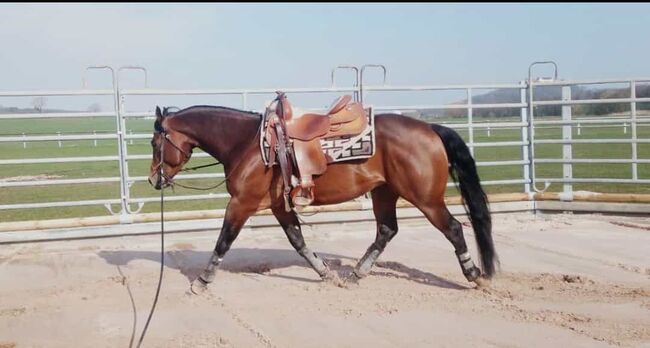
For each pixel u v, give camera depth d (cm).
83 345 575
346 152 689
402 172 689
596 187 1580
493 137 3222
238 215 710
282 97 703
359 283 760
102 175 2039
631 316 627
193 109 732
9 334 609
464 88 1174
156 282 786
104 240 1020
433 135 695
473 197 698
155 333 602
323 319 631
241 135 708
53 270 862
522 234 1035
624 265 830
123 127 1034
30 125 3919
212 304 689
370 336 582
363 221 1119
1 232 990
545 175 1892
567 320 617
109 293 741
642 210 1108
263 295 718
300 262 882
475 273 717
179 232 1048
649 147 2603
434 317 632
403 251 936
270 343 566
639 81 1129
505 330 591
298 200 688
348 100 707
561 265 840
